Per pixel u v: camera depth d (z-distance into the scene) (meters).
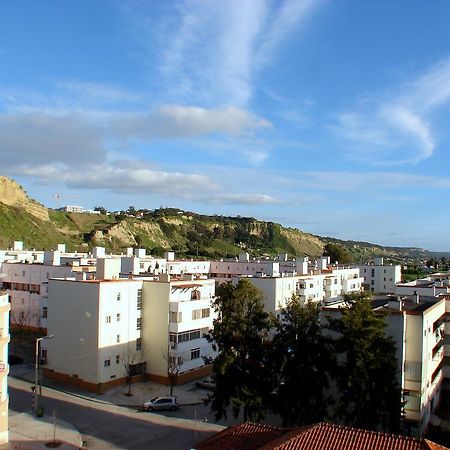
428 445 30.81
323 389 48.91
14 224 196.75
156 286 67.88
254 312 49.12
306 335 45.66
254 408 46.09
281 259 155.00
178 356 66.19
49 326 66.75
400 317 46.88
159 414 55.09
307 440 31.58
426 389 48.78
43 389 62.22
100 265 69.00
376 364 42.25
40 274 94.00
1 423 44.97
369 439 31.56
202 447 34.66
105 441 47.38
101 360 62.84
